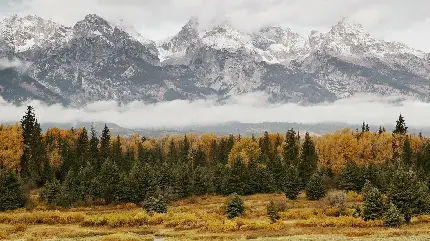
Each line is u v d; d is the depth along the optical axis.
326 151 143.25
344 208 80.31
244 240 58.25
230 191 117.06
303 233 63.72
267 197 112.31
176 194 109.00
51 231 67.44
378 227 66.50
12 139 124.25
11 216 77.12
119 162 142.50
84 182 103.31
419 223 69.31
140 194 100.62
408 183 71.19
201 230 68.00
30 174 125.44
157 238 63.38
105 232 67.12
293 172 107.00
